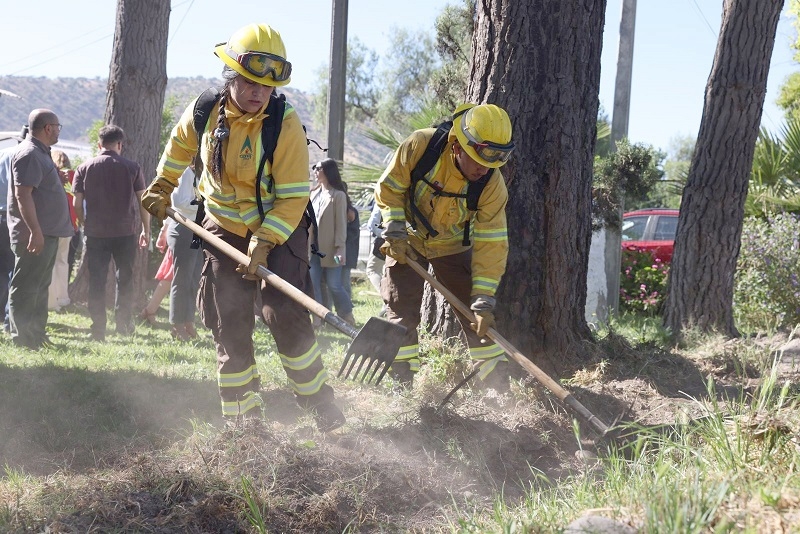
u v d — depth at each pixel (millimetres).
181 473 3447
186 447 3963
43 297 6891
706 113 8367
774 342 7574
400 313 5125
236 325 4203
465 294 4973
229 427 3875
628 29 11414
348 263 9969
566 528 2688
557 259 5641
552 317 5668
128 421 4645
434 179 4543
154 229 11422
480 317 4363
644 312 12375
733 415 3584
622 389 5418
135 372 5809
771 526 2580
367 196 11891
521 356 4227
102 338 7484
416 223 4797
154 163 9695
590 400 5066
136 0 9398
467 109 4473
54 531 3029
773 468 3096
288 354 4180
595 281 10492
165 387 5426
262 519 3250
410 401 4805
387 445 4133
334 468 3693
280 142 3998
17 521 3084
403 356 5176
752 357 6457
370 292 14617
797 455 3094
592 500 3205
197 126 4094
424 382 5117
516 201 5598
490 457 4211
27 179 6438
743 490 2889
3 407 4762
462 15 10195
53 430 4375
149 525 3164
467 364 5273
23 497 3324
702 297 8234
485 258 4500
